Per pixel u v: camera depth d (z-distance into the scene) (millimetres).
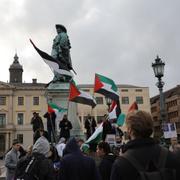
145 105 84375
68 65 20656
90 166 4871
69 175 4785
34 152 5328
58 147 9758
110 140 12438
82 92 14734
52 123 16203
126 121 3355
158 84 14539
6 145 80625
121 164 3006
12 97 83562
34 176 5141
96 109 79125
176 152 3227
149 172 2939
